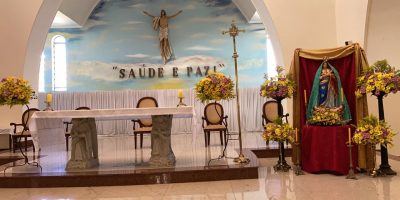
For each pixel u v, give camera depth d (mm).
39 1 7969
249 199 3592
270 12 7480
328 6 7441
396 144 5988
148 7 13398
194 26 13391
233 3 13352
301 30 7445
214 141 9008
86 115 4754
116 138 10922
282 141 4938
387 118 6027
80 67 13219
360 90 4609
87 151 4984
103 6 13359
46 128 5137
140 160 5766
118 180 4438
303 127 5008
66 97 11477
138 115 4816
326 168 4668
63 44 13258
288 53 7430
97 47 13305
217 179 4539
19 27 7977
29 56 8219
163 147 5000
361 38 6422
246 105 11734
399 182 4098
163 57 13281
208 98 4871
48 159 6270
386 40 6168
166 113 4742
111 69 13281
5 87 4926
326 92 4879
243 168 4578
